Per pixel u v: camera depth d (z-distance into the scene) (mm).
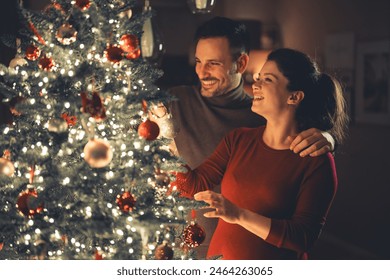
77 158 1997
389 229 6004
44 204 1927
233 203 2338
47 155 1954
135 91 2041
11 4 4258
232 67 2783
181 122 2846
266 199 2357
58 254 2012
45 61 1975
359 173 6449
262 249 2385
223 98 2836
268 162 2387
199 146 2840
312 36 7375
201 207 2113
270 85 2365
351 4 6613
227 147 2564
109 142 2016
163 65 8219
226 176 2488
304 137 2326
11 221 2002
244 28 2814
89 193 1930
